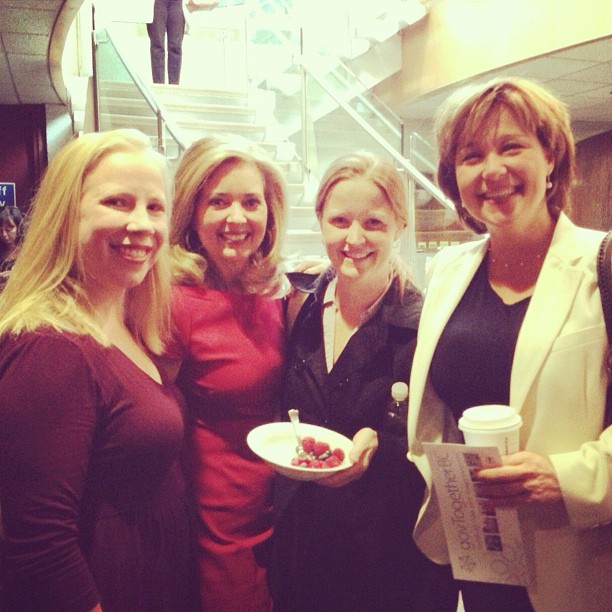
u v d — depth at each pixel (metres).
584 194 10.14
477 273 1.60
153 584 1.38
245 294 1.81
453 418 1.62
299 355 1.78
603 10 6.32
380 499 1.67
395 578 1.68
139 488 1.36
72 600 1.20
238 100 7.44
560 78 7.87
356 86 7.75
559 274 1.42
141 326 1.55
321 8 9.10
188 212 1.74
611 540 1.41
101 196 1.31
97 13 6.70
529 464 1.31
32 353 1.20
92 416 1.26
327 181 1.70
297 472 1.52
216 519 1.71
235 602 1.70
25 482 1.18
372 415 1.69
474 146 1.45
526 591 1.49
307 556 1.70
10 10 5.04
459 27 8.03
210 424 1.72
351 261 1.68
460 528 1.43
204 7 7.50
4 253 3.56
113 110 6.38
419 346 1.61
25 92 7.79
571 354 1.36
